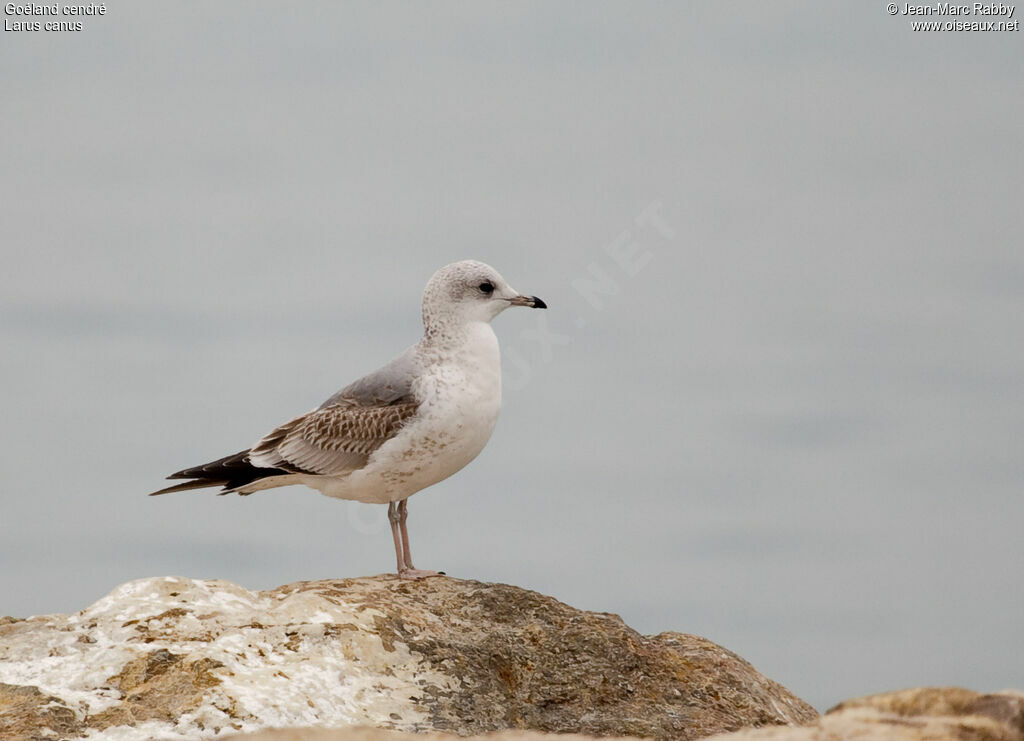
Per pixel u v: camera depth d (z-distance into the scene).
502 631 13.98
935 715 9.72
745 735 9.60
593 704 13.27
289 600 13.34
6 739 10.68
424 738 10.22
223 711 11.27
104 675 11.78
